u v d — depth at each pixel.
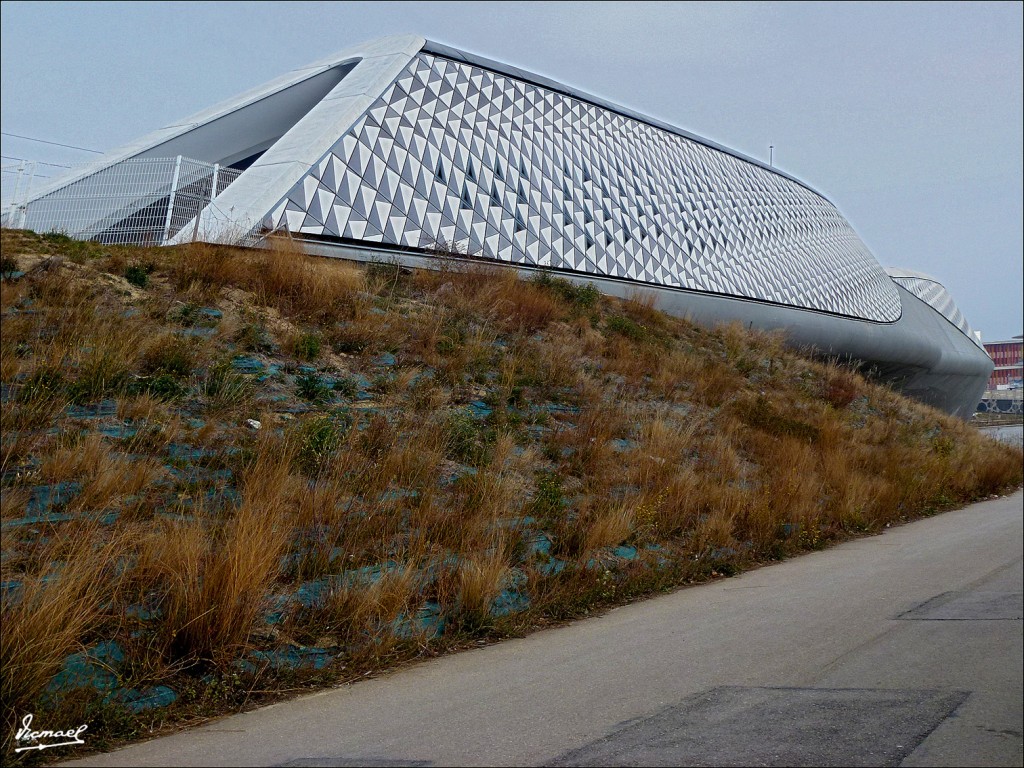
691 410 15.31
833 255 51.25
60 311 9.66
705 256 37.31
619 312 22.47
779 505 11.27
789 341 37.12
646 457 11.27
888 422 22.45
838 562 9.43
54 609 4.42
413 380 11.69
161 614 5.06
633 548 8.82
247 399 9.30
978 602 6.80
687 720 4.13
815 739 3.80
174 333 10.12
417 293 16.22
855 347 44.66
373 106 25.36
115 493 6.59
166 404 8.50
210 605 5.08
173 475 7.23
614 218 33.31
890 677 4.80
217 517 6.37
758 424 15.90
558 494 9.10
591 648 5.78
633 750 3.71
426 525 7.39
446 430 9.94
